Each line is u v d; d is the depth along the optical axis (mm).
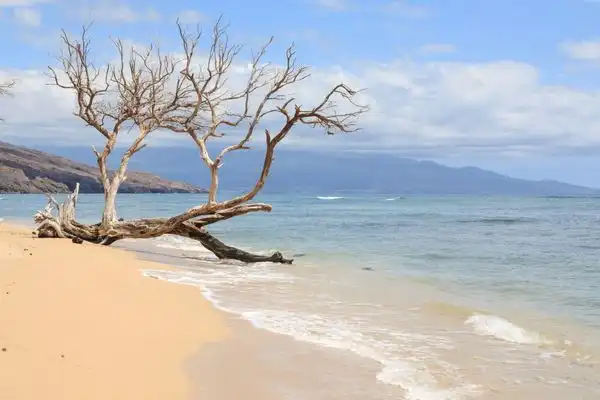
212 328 9086
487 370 7453
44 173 176250
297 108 18562
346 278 15836
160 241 26547
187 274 15477
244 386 6516
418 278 16141
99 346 7250
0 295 9383
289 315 10492
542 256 21969
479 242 27953
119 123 21578
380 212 68000
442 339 8977
